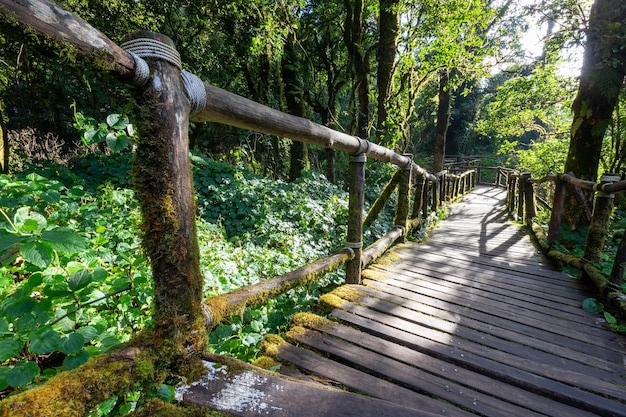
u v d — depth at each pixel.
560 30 5.46
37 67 6.14
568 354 1.97
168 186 0.97
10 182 2.47
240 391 0.98
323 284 3.14
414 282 3.09
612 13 4.33
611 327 2.29
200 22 8.55
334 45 11.36
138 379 0.91
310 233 4.64
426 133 23.89
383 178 7.72
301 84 10.15
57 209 2.72
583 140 4.91
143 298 1.87
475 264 3.77
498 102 10.97
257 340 2.08
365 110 9.84
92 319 1.74
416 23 8.25
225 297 1.42
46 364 1.60
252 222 4.61
